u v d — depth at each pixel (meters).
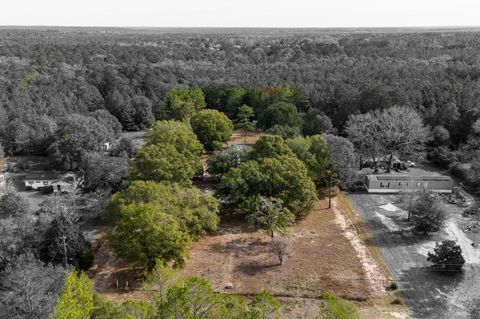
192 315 28.72
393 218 64.94
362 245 56.59
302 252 54.72
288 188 62.41
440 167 88.38
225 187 64.25
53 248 47.91
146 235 46.94
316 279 48.78
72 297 35.94
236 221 63.56
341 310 34.31
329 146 75.81
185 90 124.06
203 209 55.66
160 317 29.38
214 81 136.25
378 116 88.81
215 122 97.88
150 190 54.16
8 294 36.47
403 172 84.44
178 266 48.19
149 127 122.50
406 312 43.25
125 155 89.00
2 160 93.00
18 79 120.19
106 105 121.75
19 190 77.69
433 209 59.28
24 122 98.19
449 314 42.94
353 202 70.94
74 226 50.72
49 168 86.25
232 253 54.53
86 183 72.31
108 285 47.69
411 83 108.25
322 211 67.25
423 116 97.31
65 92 117.38
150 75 134.00
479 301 40.88
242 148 80.19
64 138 84.94
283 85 122.25
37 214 63.09
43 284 37.09
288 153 69.94
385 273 50.09
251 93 122.44
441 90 104.19
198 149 80.75
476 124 84.69
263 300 32.06
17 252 45.38
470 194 74.12
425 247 56.31
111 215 54.38
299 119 104.62
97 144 87.81
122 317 30.12
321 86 121.38
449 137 93.81
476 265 52.00
